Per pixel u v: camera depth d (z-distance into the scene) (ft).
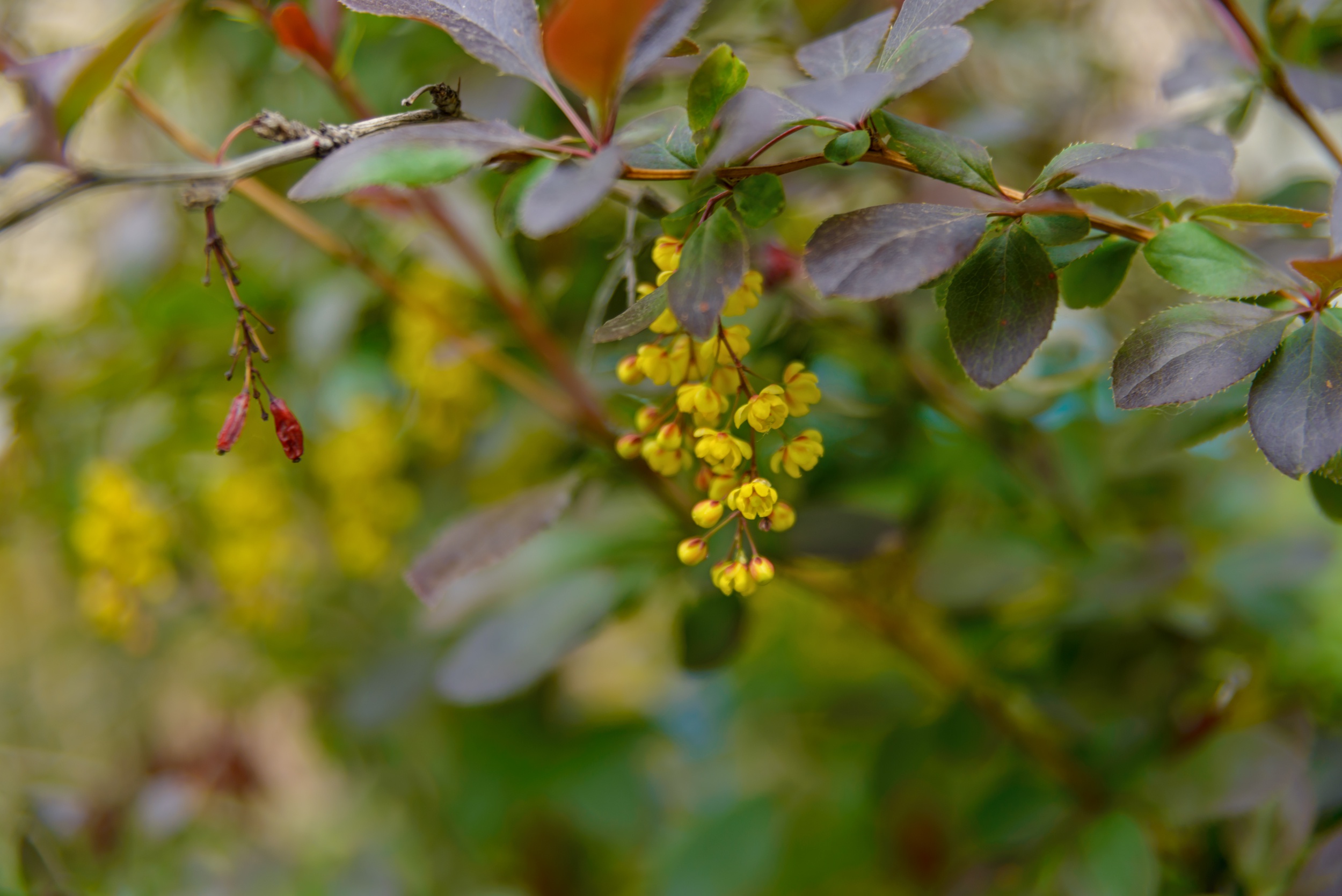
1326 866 1.56
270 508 2.24
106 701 3.14
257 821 2.60
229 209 2.39
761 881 2.41
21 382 2.19
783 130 1.35
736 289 1.32
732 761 3.05
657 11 1.35
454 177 1.32
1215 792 1.64
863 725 2.28
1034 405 1.77
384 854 2.42
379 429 2.23
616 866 2.69
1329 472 1.38
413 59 1.95
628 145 1.34
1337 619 1.93
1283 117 2.68
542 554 1.92
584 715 2.55
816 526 1.69
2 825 2.59
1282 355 1.35
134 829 2.16
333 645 2.66
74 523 2.28
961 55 1.30
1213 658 1.95
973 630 1.92
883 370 1.80
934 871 2.37
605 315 1.68
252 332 1.37
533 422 2.11
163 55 2.33
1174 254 1.37
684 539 1.74
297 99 2.27
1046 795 1.75
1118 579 1.75
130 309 2.19
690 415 1.46
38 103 1.34
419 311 1.82
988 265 1.35
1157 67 2.70
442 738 2.55
